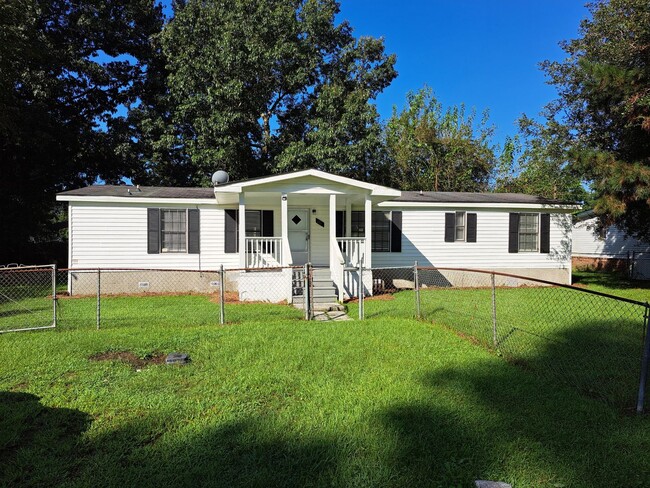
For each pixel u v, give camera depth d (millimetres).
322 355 4953
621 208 11219
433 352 5148
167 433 3035
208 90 17266
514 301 9812
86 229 11094
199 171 19078
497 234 13727
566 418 3314
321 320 7410
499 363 4707
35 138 15867
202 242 11891
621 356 5004
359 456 2736
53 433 2986
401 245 13219
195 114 18469
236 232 12102
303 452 2775
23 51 13031
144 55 20828
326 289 9812
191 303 9547
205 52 17719
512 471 2596
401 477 2510
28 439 2959
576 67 13969
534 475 2562
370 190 10586
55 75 18203
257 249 10758
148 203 11438
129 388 3871
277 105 20875
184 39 18078
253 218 12289
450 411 3398
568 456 2764
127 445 2871
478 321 7117
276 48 17469
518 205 13609
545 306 9016
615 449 2865
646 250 17547
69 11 19078
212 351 5105
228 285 11992
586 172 12164
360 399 3625
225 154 17797
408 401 3590
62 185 19250
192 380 4098
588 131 14750
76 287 11086
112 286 11336
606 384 4090
